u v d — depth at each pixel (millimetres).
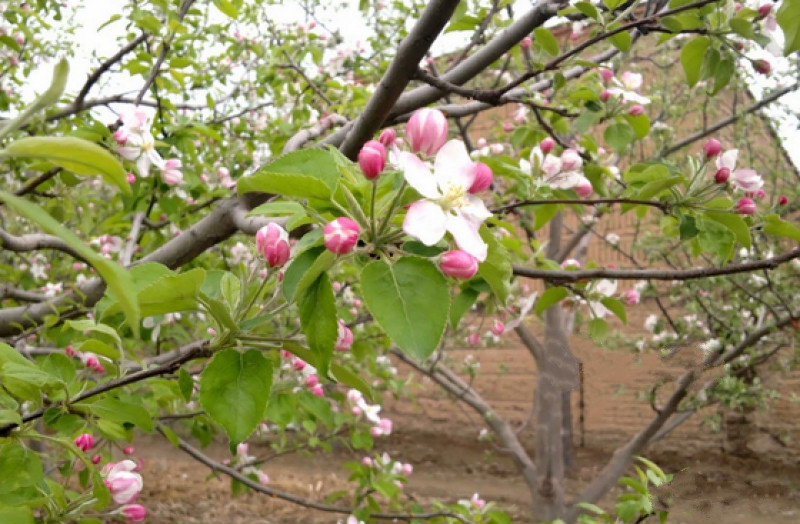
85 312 2406
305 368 2646
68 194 2746
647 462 2412
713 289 5676
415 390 10812
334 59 5219
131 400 2391
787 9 1818
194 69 4414
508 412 9867
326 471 9562
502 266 1262
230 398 1156
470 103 2828
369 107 2104
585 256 5973
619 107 2721
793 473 4254
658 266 6812
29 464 1484
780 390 5750
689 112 6234
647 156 6145
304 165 1176
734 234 2174
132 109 2322
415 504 3611
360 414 3912
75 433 1934
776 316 4547
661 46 6051
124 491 1730
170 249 2537
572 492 6789
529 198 2674
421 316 1029
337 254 1052
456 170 1098
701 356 2178
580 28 3334
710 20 2193
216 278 1291
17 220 4711
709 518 1903
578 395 7086
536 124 3107
